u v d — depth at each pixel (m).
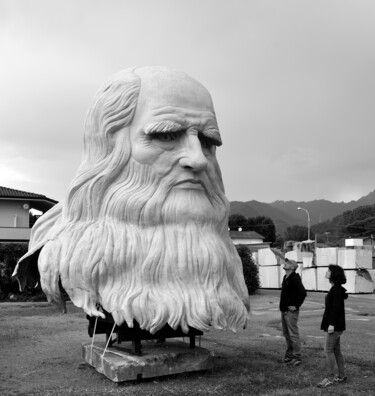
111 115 5.20
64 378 5.42
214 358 5.95
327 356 5.25
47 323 10.22
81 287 4.91
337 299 5.25
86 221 5.16
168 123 4.99
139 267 4.91
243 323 5.17
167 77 5.23
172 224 5.07
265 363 6.12
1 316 11.62
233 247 5.72
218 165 5.66
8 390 4.97
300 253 22.33
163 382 5.12
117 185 5.15
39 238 5.82
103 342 6.22
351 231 60.53
